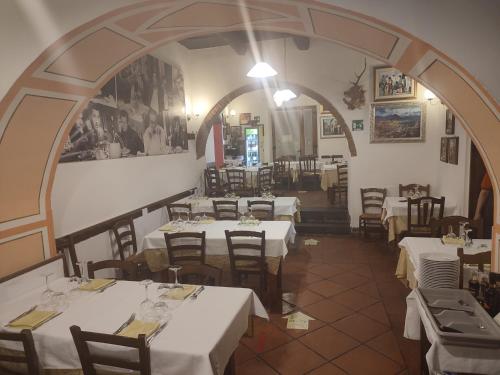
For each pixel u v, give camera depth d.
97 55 3.13
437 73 2.87
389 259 5.78
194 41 7.21
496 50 2.43
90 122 4.63
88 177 4.61
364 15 2.56
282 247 4.12
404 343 3.44
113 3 2.68
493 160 3.06
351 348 3.38
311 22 3.02
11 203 3.12
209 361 1.99
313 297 4.46
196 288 2.83
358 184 7.29
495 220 3.19
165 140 6.62
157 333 2.21
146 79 5.96
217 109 7.91
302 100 12.43
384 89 6.91
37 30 2.64
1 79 2.63
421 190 6.89
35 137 3.15
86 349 2.08
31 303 2.82
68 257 4.21
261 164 11.15
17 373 2.40
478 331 2.18
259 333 3.66
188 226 4.79
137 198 5.71
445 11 2.45
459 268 2.92
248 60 7.60
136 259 4.52
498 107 2.57
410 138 6.91
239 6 2.81
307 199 9.30
